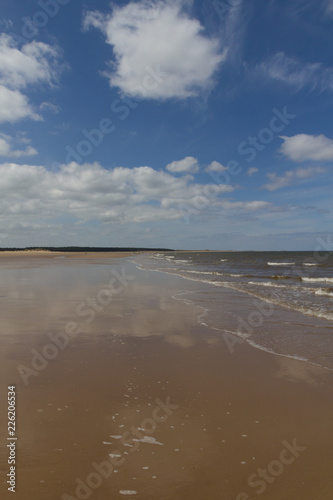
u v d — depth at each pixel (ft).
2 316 28.99
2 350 19.48
